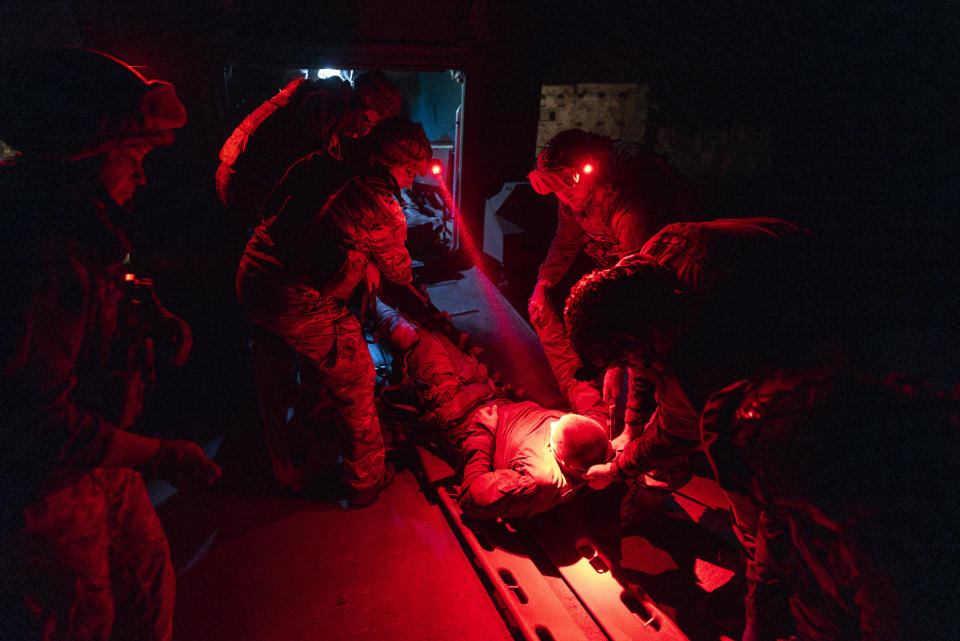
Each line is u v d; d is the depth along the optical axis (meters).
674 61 6.61
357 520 2.79
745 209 6.53
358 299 3.26
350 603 2.35
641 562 2.49
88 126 1.31
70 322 1.31
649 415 2.56
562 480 2.41
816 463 1.05
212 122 3.70
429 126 7.06
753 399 1.15
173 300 3.81
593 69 6.59
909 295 4.09
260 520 2.79
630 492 2.53
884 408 1.07
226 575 2.48
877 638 1.09
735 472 1.19
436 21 4.12
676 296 1.66
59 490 1.35
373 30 3.99
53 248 1.29
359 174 2.33
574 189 2.50
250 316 2.53
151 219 3.69
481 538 2.56
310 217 2.29
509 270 5.32
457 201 5.18
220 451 3.23
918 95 6.12
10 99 1.28
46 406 1.28
